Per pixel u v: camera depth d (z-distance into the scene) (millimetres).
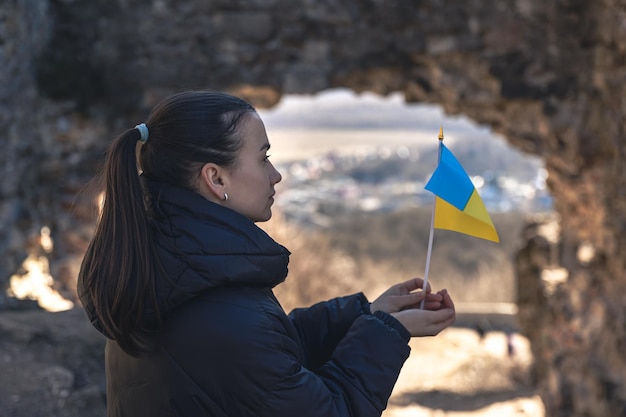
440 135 1647
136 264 1371
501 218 29250
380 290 18594
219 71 8094
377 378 1432
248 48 8062
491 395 10711
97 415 3188
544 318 8664
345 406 1399
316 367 1743
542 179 8820
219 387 1345
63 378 3297
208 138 1445
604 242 6969
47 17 7820
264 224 14445
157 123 1481
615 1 6562
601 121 7184
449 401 10484
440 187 1589
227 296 1380
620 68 6582
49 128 7707
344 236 29422
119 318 1374
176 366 1367
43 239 7398
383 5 7949
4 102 6680
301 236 15648
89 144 8008
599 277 7148
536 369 9508
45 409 3072
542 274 8602
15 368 3377
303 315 1785
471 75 8086
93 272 1416
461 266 25594
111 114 8016
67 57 7863
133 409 1438
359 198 50750
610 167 6926
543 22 7625
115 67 7977
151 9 8008
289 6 8016
